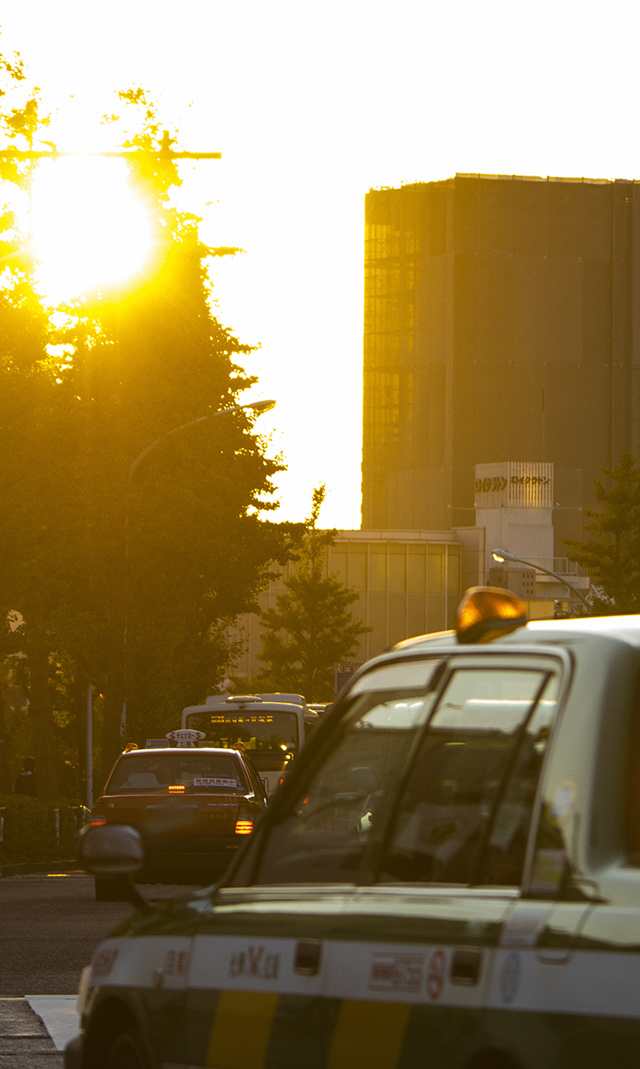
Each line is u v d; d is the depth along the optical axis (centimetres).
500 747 1114
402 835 1185
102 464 10806
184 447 11194
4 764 12081
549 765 1040
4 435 8444
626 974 923
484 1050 1005
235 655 15050
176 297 11488
